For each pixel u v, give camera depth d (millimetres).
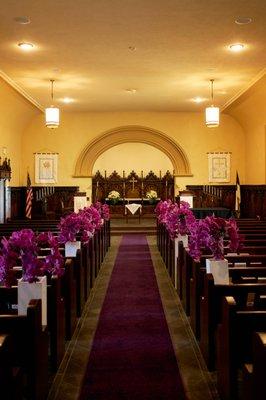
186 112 16906
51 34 7969
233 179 17016
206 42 8484
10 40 8273
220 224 4926
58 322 4289
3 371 2578
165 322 5781
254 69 10492
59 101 14547
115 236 15359
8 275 4027
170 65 10117
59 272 4391
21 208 16734
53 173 16969
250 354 3266
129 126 16875
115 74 10938
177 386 3883
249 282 4969
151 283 8094
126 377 4070
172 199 18219
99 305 6629
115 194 19859
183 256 6500
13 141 15586
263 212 14117
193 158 17031
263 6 6781
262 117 13867
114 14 7078
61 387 3885
